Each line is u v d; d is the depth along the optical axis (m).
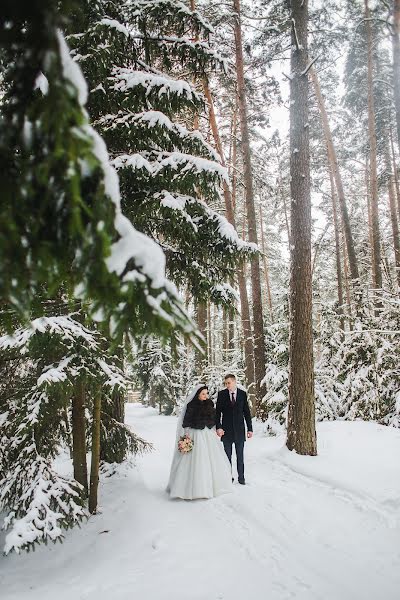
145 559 3.86
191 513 5.01
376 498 4.87
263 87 14.14
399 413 9.96
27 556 4.40
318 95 17.25
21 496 4.29
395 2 8.91
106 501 5.60
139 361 20.58
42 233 1.31
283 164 23.73
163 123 4.79
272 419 11.45
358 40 14.55
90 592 3.39
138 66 5.71
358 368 11.50
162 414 23.45
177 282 6.00
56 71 1.01
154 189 5.11
